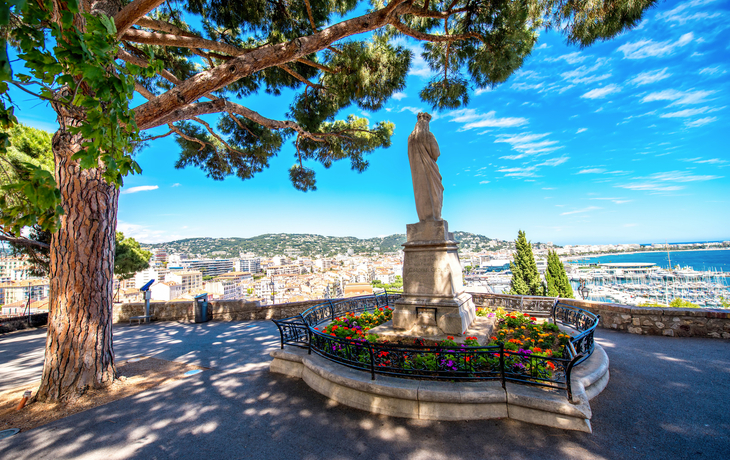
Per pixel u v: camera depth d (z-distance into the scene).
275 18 7.88
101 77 2.38
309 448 3.58
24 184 2.19
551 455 3.29
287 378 5.66
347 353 5.15
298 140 10.60
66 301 5.14
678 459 3.17
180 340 9.02
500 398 4.00
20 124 10.77
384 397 4.32
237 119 9.77
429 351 4.39
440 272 6.61
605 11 6.20
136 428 4.12
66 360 5.05
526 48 8.02
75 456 3.57
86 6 4.70
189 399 4.92
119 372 6.25
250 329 10.22
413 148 7.24
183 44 6.45
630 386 4.80
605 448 3.37
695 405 4.18
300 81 9.38
